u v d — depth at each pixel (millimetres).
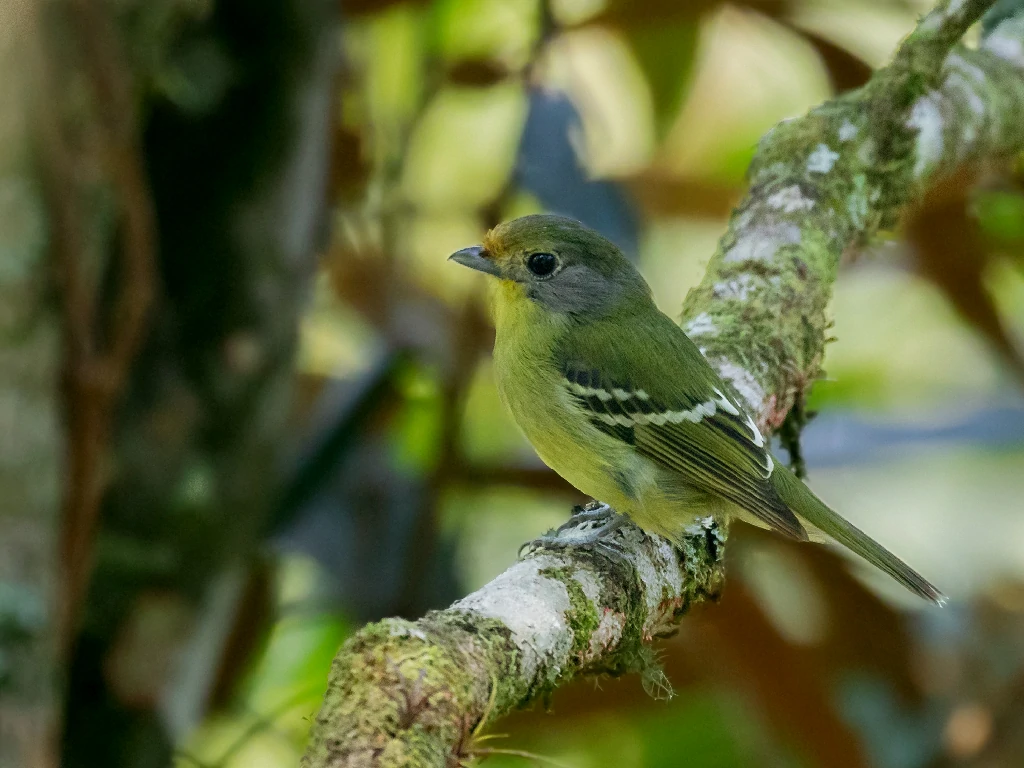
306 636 10422
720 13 11062
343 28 9258
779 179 8914
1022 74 10141
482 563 10867
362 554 9695
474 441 11414
